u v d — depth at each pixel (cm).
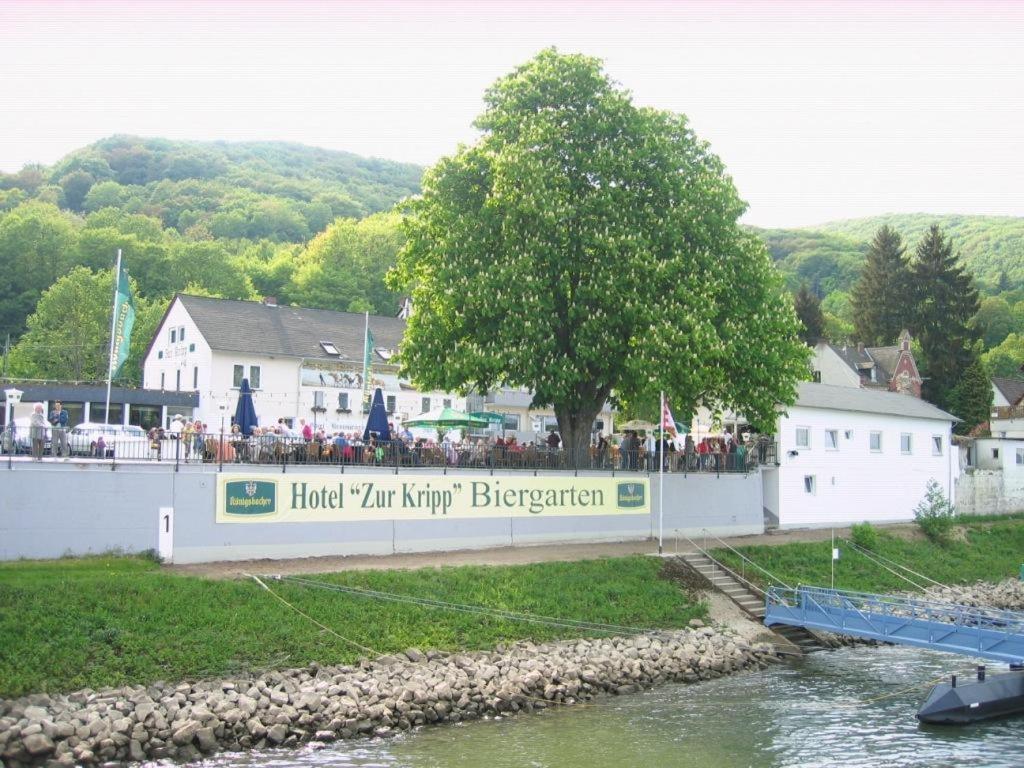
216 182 18525
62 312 7575
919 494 5541
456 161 3850
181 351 5828
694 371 3597
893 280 9744
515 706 2609
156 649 2439
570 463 3972
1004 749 2323
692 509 4291
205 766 2105
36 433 2864
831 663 3269
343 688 2480
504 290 3553
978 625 3125
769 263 4012
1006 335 13925
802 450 4912
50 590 2508
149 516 2950
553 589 3259
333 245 11250
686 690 2875
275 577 2883
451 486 3550
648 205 3788
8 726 2095
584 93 3862
